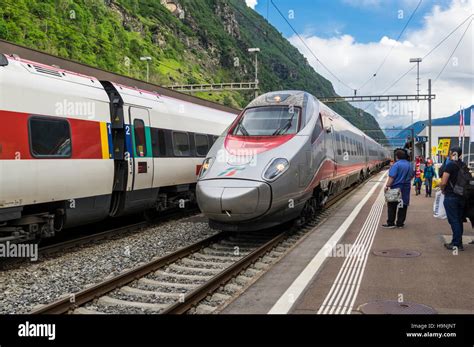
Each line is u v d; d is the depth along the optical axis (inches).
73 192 349.4
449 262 283.4
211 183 347.3
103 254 346.0
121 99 421.4
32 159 305.1
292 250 335.3
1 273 287.6
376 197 724.0
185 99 636.7
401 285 236.8
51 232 338.3
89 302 228.7
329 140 483.5
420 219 471.8
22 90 301.6
